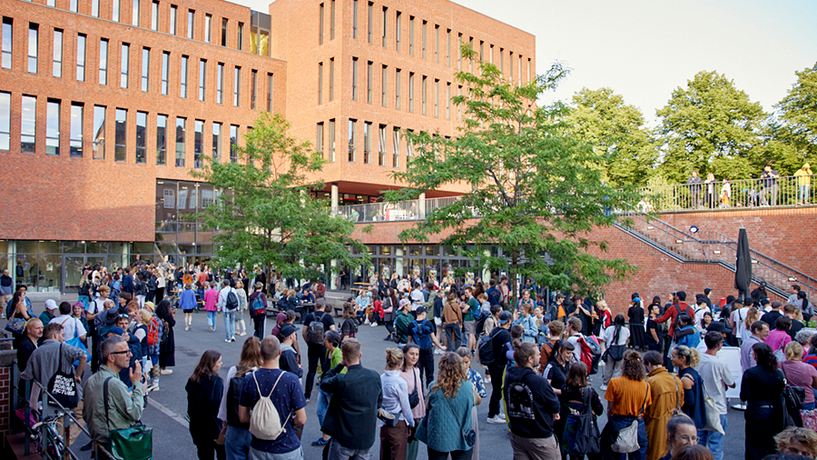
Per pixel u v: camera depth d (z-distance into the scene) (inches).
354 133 1457.9
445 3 1652.3
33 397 264.8
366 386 224.1
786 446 169.9
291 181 949.2
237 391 217.9
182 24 1518.2
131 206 1381.6
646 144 1547.7
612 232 832.3
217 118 1519.4
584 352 353.4
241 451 219.8
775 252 768.9
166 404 389.1
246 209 889.5
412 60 1573.6
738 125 1428.4
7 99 1231.5
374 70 1499.8
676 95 1509.6
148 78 1421.0
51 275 1294.3
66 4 1358.3
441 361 231.8
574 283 559.5
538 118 574.6
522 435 227.9
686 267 757.3
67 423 270.8
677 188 879.1
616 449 233.9
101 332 388.5
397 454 237.9
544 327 477.4
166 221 1449.3
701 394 257.1
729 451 309.3
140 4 1450.5
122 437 213.2
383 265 1298.0
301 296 818.8
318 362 413.4
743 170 1353.3
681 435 176.1
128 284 820.0
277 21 1675.7
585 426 239.9
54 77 1283.2
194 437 239.0
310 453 298.5
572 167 527.5
